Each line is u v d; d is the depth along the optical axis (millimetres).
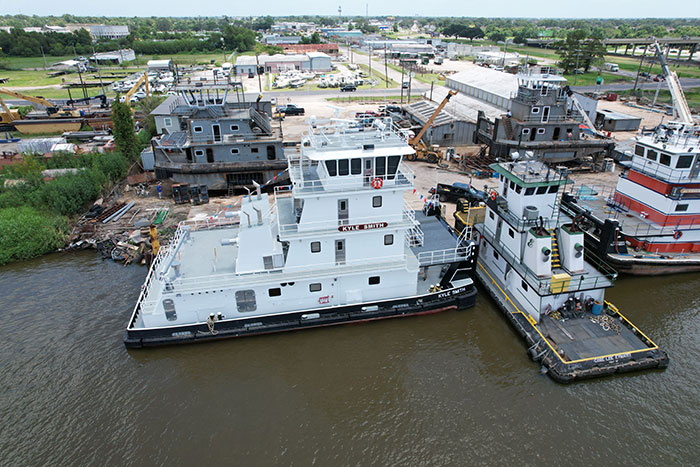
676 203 28641
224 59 156500
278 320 23672
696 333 24109
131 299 27062
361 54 178375
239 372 21766
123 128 47906
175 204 40188
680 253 29406
